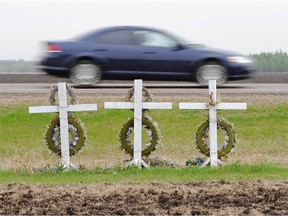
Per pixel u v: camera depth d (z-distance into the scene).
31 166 11.23
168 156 13.38
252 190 9.08
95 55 17.48
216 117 11.52
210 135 11.50
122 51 17.56
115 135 14.83
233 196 8.74
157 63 17.59
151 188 9.27
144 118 11.49
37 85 19.97
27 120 15.49
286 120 15.84
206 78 17.62
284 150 14.12
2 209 8.14
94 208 8.17
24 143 14.27
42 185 9.56
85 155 13.54
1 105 16.05
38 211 8.05
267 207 8.23
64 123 11.27
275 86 20.00
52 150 11.42
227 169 10.94
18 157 12.28
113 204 8.36
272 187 9.32
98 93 17.12
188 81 17.84
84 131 11.46
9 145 14.16
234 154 13.15
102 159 13.20
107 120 15.64
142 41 17.67
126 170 11.01
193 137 14.76
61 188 9.32
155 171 10.82
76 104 11.40
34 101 16.45
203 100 16.41
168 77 17.69
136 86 11.40
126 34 17.67
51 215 7.88
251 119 15.80
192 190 9.12
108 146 14.14
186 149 13.98
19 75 28.66
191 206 8.26
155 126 11.52
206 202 8.44
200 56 17.61
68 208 8.08
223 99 16.75
